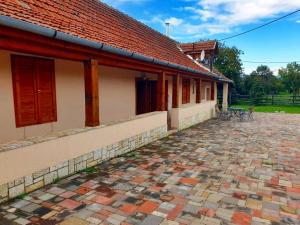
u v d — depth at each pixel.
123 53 5.99
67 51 4.90
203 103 14.24
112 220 3.53
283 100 30.09
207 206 3.99
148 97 10.37
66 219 3.52
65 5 6.61
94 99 5.64
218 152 7.32
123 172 5.41
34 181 4.37
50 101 6.02
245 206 4.01
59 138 4.82
